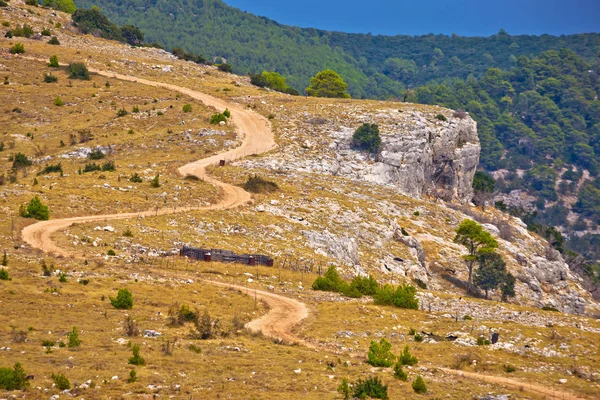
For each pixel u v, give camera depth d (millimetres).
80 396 38156
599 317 122875
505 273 109750
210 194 105312
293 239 96188
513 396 45594
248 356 48562
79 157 127625
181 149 133750
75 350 45688
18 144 134875
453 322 62625
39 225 81812
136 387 40125
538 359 54469
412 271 105188
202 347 49594
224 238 89562
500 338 58594
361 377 45969
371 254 103875
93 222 85125
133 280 65125
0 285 57375
